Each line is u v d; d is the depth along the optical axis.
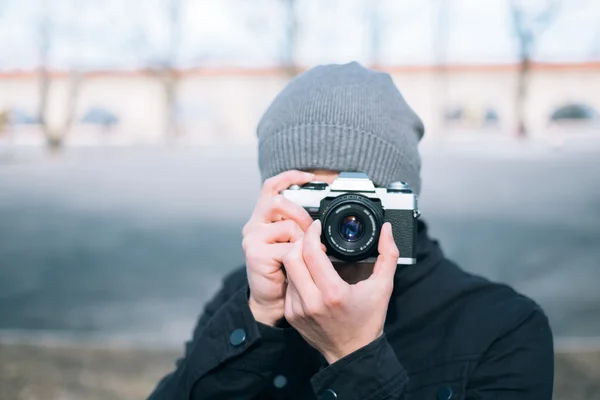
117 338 6.01
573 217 11.88
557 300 7.20
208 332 1.48
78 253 10.10
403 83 24.42
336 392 1.27
